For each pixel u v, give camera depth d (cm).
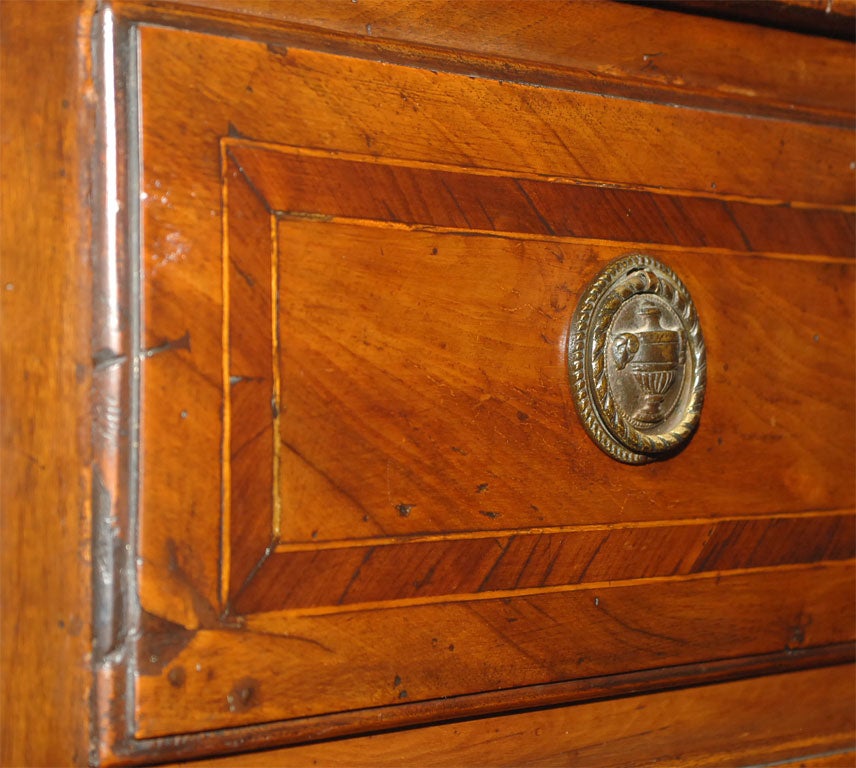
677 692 87
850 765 94
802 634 90
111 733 61
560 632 78
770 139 89
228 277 65
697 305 84
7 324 65
